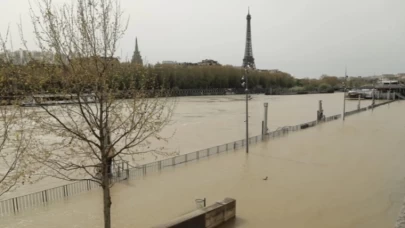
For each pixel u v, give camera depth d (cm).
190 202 2206
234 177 2798
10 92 1232
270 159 3469
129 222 1883
